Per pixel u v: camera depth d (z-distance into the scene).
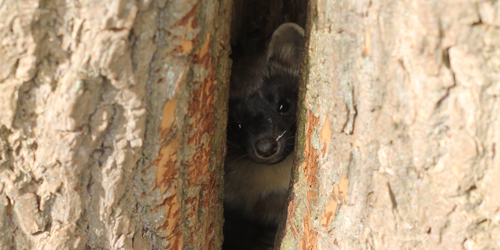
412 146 0.82
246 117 1.87
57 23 0.80
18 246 0.96
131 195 0.97
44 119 0.85
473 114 0.76
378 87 0.83
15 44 0.80
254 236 1.99
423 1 0.75
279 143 1.80
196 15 0.88
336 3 0.87
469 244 0.82
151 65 0.87
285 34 1.94
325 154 0.99
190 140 1.00
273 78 1.90
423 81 0.78
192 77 0.94
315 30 1.00
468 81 0.76
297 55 1.93
